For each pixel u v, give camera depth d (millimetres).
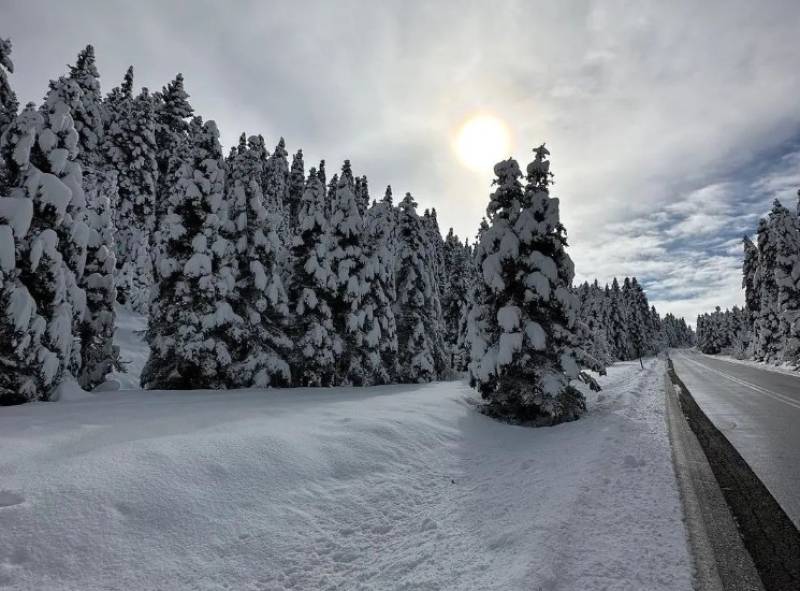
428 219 50094
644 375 32250
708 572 3992
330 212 23891
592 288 73250
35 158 13305
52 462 5496
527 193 15070
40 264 11977
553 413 12695
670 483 6562
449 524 5688
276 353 18875
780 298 39375
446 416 12047
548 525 4980
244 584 4238
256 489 5855
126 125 36250
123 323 29859
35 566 3918
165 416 8781
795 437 9734
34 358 11500
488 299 15281
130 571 4109
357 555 4926
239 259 19250
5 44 19469
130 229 34094
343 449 7672
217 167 18172
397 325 29750
